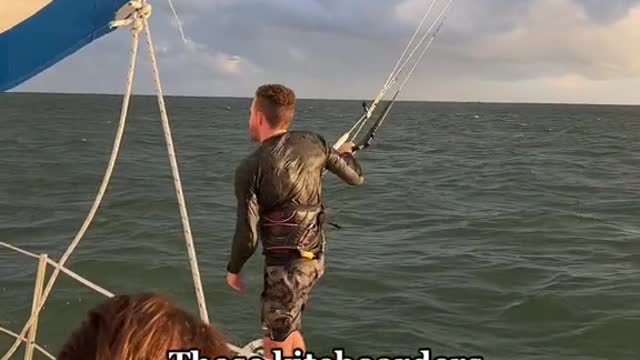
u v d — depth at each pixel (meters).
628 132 83.88
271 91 4.11
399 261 14.41
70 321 10.54
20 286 12.12
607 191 26.83
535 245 16.28
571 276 13.10
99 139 49.56
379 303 11.46
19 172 28.78
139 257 14.30
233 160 37.28
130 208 20.59
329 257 14.67
